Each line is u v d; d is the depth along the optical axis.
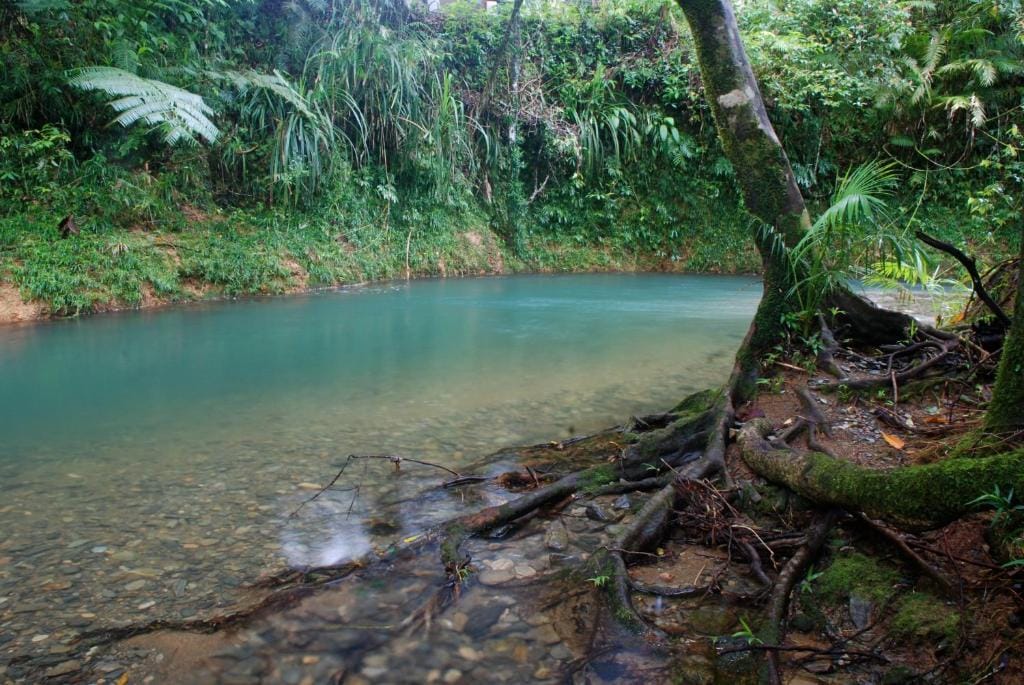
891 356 3.20
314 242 8.99
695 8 3.55
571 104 11.67
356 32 9.61
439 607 1.86
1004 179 10.84
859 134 11.50
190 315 6.86
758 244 3.51
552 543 2.24
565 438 3.31
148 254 7.38
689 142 11.75
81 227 7.04
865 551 1.98
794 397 3.03
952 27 11.00
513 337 6.00
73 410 3.75
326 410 3.77
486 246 11.14
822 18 11.34
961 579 1.74
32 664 1.59
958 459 1.75
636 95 12.12
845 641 1.67
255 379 4.48
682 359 5.11
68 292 6.54
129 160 7.76
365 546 2.21
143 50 7.65
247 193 8.80
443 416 3.67
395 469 2.90
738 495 2.41
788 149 11.52
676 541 2.26
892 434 2.62
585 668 1.60
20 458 3.00
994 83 10.80
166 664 1.60
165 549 2.18
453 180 10.65
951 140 11.25
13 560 2.09
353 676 1.57
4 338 5.64
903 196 11.52
